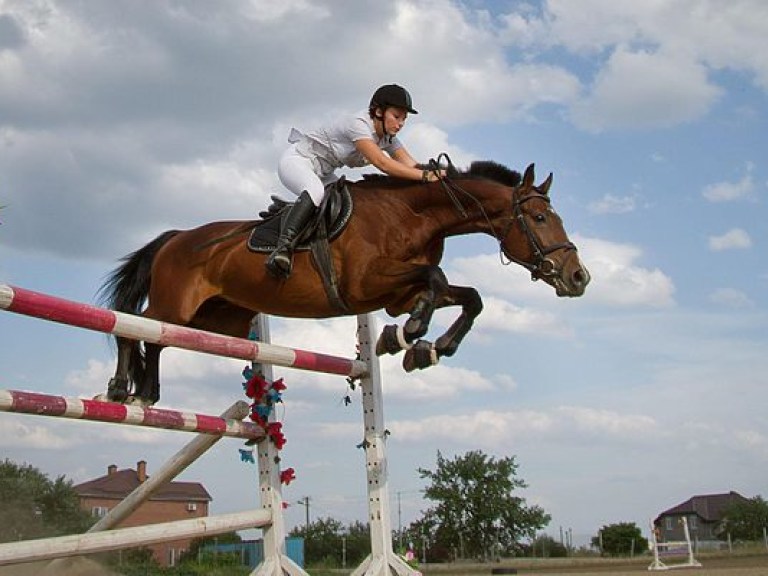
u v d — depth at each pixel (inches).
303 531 1041.5
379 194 178.9
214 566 611.2
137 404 183.6
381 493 196.4
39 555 137.6
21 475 465.7
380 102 177.2
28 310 132.0
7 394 132.6
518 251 174.2
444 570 869.2
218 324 199.6
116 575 235.0
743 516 1683.1
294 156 181.0
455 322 170.4
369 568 191.8
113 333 148.1
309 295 175.0
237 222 188.9
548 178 176.6
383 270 169.5
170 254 191.8
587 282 169.8
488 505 1095.0
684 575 486.0
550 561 1046.4
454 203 176.6
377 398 200.5
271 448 191.9
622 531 1414.9
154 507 1306.6
